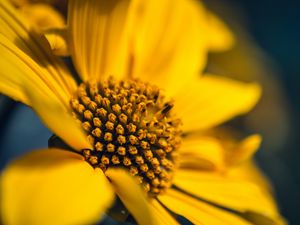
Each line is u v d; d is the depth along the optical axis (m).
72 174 0.06
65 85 0.07
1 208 0.05
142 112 0.07
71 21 0.07
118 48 0.08
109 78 0.08
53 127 0.06
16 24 0.07
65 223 0.05
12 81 0.06
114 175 0.06
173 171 0.08
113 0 0.07
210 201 0.08
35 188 0.05
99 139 0.07
